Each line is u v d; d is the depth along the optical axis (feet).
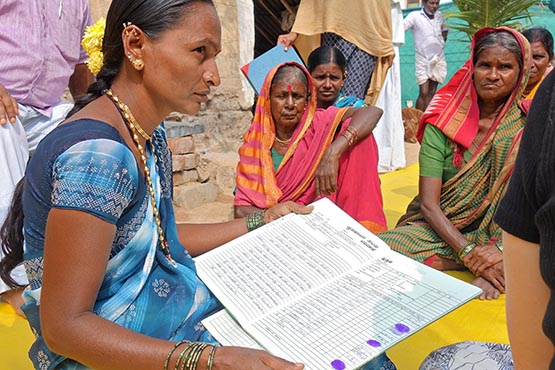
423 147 8.74
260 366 3.80
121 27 4.10
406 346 6.64
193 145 14.98
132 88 4.33
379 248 5.49
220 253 5.60
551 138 2.58
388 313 4.55
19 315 7.80
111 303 4.40
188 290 4.96
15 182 8.11
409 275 5.03
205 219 13.32
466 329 6.98
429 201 8.59
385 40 13.61
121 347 3.88
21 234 4.74
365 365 4.57
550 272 2.59
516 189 2.93
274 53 9.92
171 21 4.01
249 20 17.81
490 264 7.79
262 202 8.95
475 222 8.68
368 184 8.89
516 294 3.15
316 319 4.55
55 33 9.18
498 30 8.04
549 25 23.48
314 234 5.78
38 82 9.06
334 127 8.77
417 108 26.04
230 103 17.62
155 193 4.63
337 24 13.01
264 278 5.16
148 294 4.62
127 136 4.35
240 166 9.23
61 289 3.87
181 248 5.21
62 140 4.02
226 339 4.61
